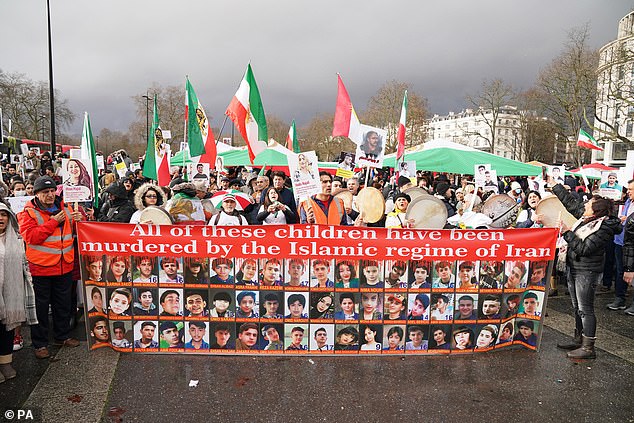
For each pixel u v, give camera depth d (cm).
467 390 394
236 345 450
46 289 448
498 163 1220
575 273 474
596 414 362
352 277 446
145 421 339
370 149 674
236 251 441
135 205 522
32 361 438
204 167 877
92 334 457
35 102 5762
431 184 1409
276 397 375
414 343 457
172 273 445
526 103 5350
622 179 778
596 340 525
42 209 455
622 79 2889
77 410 352
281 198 665
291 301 446
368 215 608
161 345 452
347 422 342
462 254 452
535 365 447
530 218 671
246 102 733
